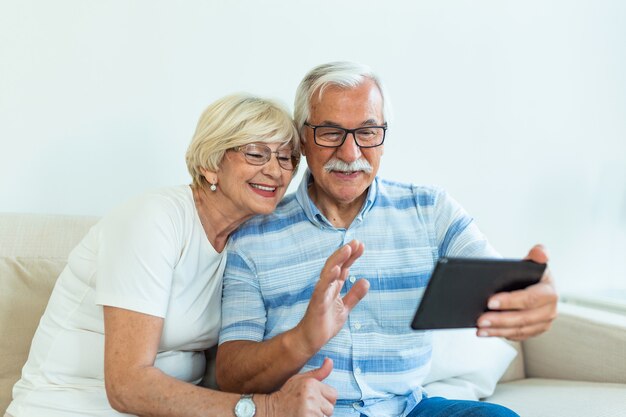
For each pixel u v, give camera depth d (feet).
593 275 8.40
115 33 5.65
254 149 4.30
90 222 5.24
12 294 4.74
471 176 7.44
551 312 3.68
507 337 3.72
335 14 6.59
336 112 4.48
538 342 6.44
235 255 4.77
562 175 8.04
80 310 4.31
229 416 3.83
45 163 5.50
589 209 8.28
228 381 4.37
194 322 4.46
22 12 5.32
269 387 4.22
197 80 6.01
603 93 8.26
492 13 7.41
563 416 4.79
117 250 4.05
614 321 5.92
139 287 3.97
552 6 7.79
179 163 6.03
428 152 7.17
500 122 7.56
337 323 4.02
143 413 3.86
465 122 7.35
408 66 6.98
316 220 4.80
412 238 4.82
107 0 5.59
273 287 4.75
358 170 4.57
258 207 4.42
